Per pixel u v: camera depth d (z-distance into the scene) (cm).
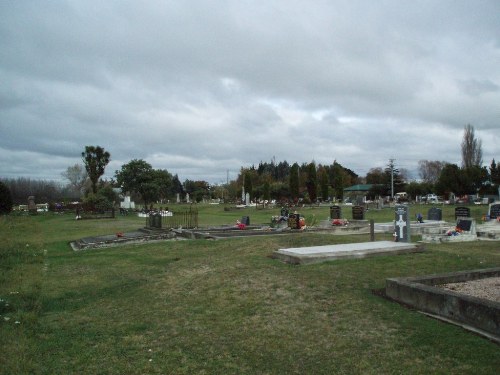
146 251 1582
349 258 1074
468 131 7200
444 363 475
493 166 7081
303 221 2330
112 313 770
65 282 1080
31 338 639
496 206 2453
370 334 575
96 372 510
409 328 583
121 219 3909
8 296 930
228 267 1053
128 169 4953
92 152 5666
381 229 2228
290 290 805
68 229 2808
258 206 6019
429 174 10938
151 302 820
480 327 567
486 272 829
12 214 4188
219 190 10044
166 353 558
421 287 679
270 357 528
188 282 952
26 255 1572
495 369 451
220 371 497
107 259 1436
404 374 458
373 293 773
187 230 2281
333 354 523
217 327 647
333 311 680
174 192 11175
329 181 9269
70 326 700
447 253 1129
